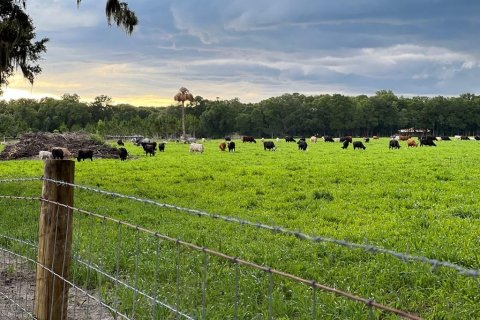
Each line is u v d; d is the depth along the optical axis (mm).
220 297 7516
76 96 187250
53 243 5656
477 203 16719
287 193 20250
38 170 33312
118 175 28297
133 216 14266
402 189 20672
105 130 128625
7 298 7113
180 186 23109
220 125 189250
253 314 6977
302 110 197875
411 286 8180
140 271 8648
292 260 9508
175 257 9406
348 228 13164
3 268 8812
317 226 13523
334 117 195875
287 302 7270
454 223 13250
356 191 20469
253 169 30922
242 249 10148
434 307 7074
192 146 58438
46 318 5648
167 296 7469
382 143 86125
